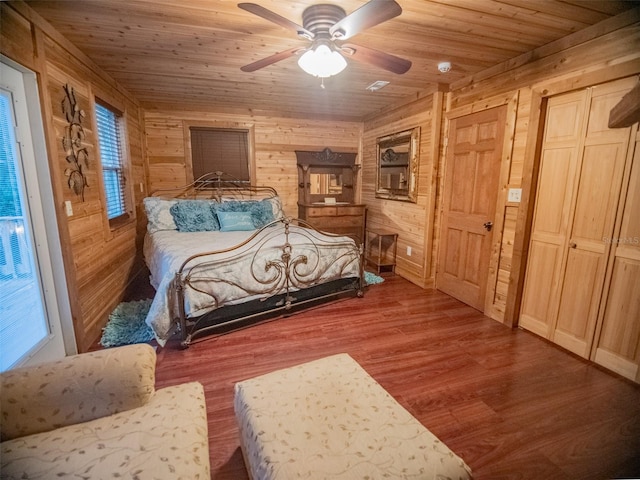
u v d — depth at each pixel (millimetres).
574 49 2193
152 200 3895
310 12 1815
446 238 3551
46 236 2012
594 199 2182
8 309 1710
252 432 1098
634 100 1865
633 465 1438
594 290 2217
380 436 1060
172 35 2252
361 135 5219
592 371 2141
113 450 946
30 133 1902
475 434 1604
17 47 1706
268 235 3342
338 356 1567
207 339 2529
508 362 2248
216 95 3840
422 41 2320
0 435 988
